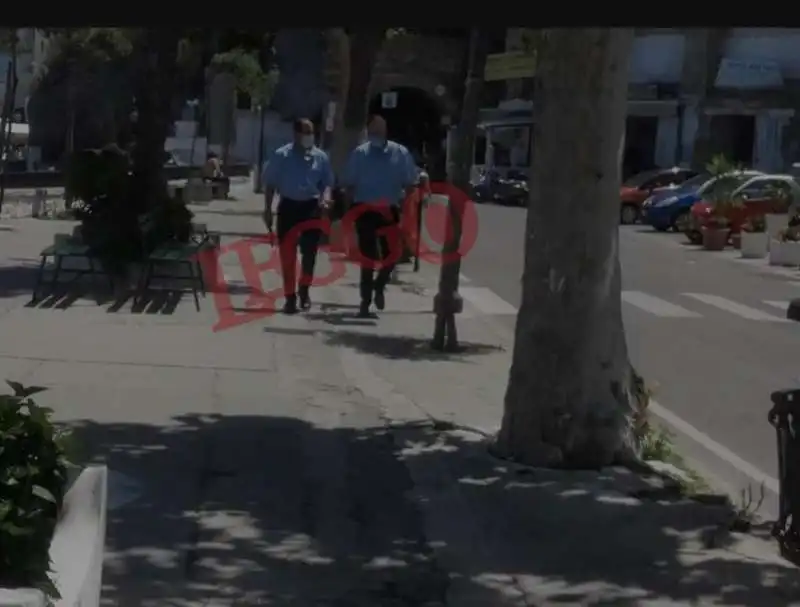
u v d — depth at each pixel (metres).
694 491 7.91
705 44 49.75
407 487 7.83
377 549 6.74
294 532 6.95
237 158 57.22
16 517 3.83
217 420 9.41
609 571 6.54
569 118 7.89
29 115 42.81
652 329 17.20
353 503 7.49
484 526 7.15
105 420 9.16
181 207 16.16
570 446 8.16
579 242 8.02
